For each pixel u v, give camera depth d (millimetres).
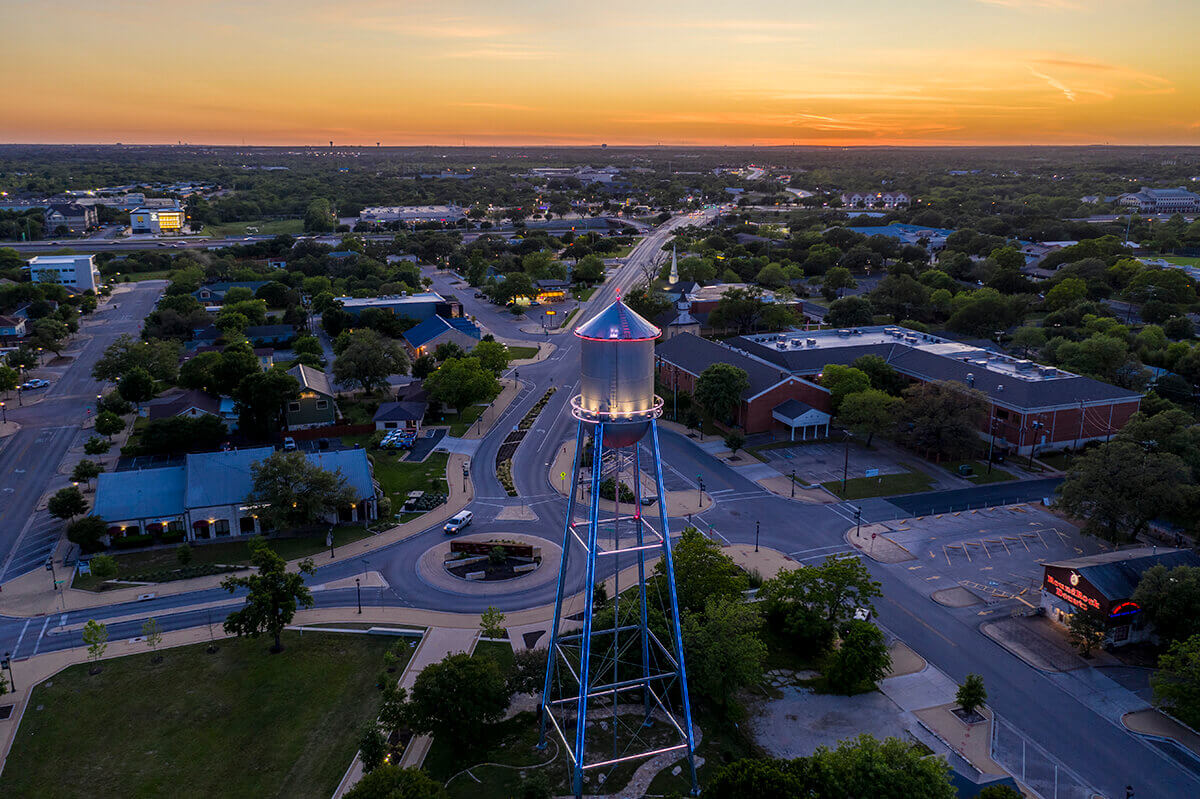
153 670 68688
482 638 73375
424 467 116375
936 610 78250
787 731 61062
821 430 129625
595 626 65750
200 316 190500
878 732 60844
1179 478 88000
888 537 93625
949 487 108375
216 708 63656
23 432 128375
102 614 77500
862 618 74188
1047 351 160500
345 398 149750
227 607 79000
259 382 120750
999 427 121938
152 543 92250
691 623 63781
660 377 161125
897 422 119438
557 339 197875
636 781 55000
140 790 54844
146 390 136750
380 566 87625
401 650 70188
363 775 55875
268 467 91375
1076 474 91938
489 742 59562
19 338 184375
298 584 71438
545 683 58250
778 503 103250
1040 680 67375
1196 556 76188
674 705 63844
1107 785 55438
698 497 105000
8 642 72625
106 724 61750
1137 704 64312
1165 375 148625
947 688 66375
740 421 131625
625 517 98938
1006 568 86375
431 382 135625
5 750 58781
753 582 81500
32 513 99875
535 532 95750
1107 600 69875
